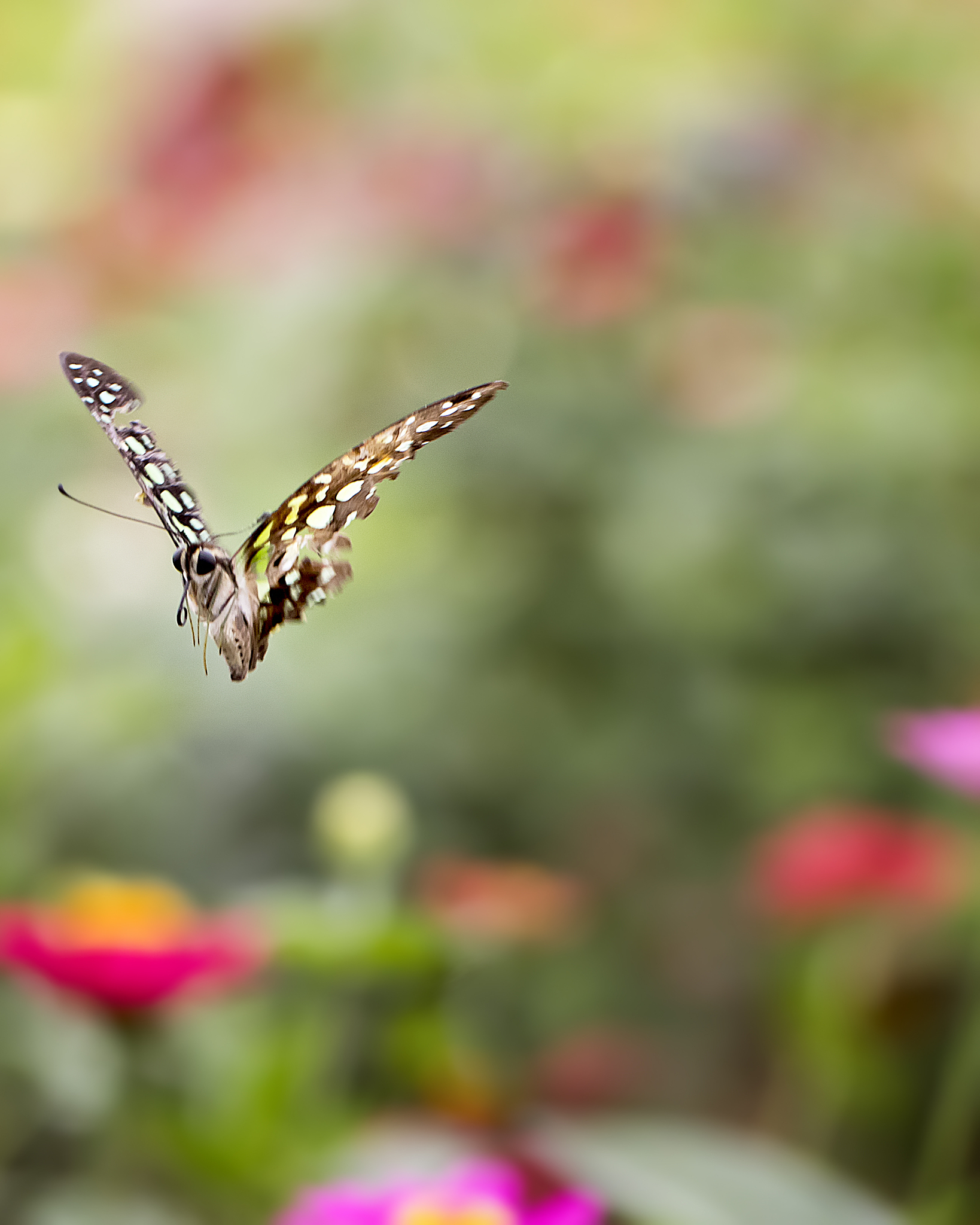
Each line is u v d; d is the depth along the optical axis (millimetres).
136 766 1408
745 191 1461
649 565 1440
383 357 1458
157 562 1467
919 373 1464
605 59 1558
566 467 1461
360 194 1452
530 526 1476
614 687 1456
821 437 1448
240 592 1119
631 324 1475
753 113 1472
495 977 1447
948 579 1449
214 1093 1197
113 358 1478
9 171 1626
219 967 1169
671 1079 1439
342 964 1188
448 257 1446
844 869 1299
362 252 1436
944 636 1448
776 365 1462
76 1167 1247
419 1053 1251
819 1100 1375
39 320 1468
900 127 1539
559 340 1472
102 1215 1188
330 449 1463
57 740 1385
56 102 1678
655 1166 1122
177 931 1181
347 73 1547
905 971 1304
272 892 1354
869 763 1438
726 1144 1133
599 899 1449
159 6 1509
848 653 1447
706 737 1442
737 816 1448
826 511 1449
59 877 1378
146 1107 1181
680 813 1452
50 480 1475
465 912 1236
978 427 1452
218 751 1442
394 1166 1164
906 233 1507
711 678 1444
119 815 1407
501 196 1458
